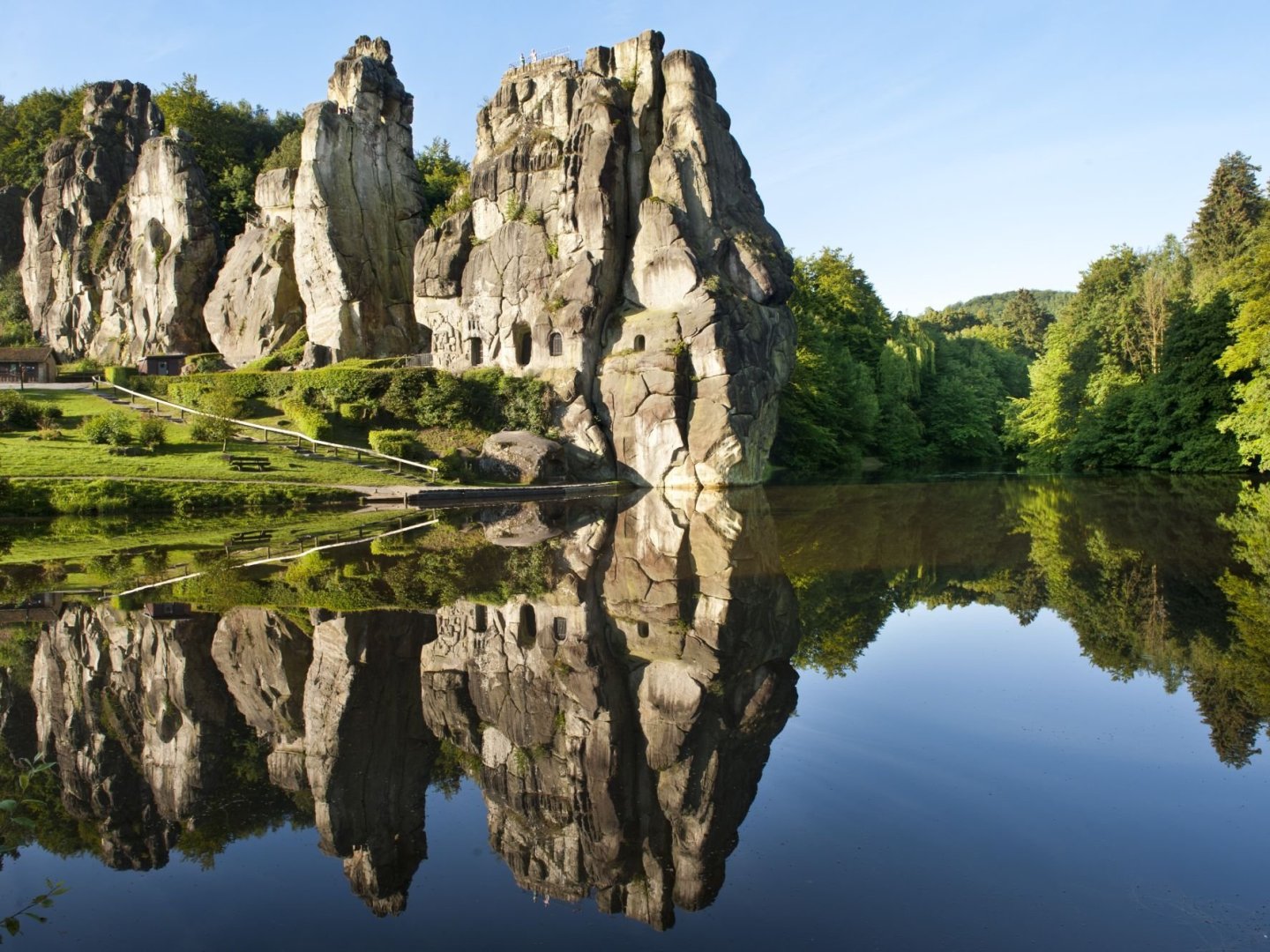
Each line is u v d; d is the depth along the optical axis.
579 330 54.75
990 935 7.82
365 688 15.99
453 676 16.55
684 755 12.69
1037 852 9.28
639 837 10.49
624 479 54.03
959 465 82.69
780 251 57.19
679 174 55.06
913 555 28.06
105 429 48.00
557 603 21.94
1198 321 59.84
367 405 55.31
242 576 24.84
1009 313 159.00
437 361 62.56
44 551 29.03
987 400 101.38
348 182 67.44
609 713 14.58
